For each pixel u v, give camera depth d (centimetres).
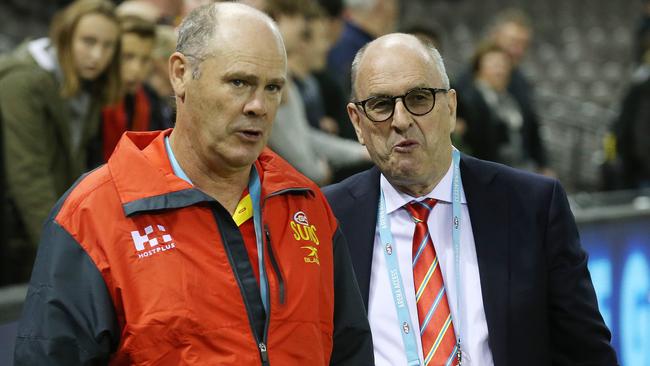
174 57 696
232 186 710
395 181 838
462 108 1969
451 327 821
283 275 704
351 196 876
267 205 721
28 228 1218
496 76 2084
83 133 1305
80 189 684
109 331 652
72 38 1273
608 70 4559
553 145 3419
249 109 666
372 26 1900
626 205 1698
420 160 820
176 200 677
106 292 655
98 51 1280
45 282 656
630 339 1575
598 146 3297
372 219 859
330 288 735
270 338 682
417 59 814
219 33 670
